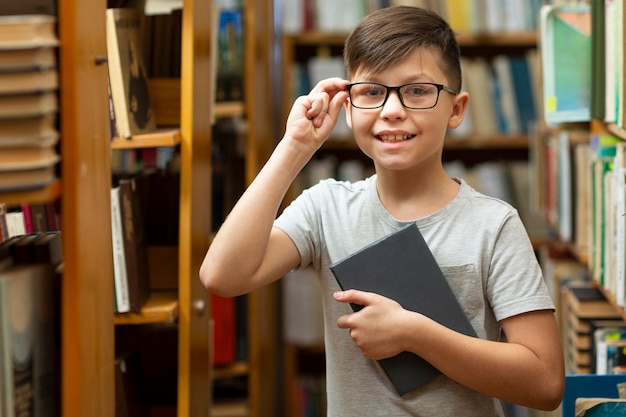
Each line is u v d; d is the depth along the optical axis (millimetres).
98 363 1364
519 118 3785
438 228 1424
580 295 2312
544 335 1377
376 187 1487
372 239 1445
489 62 4066
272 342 3732
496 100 3789
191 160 2033
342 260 1384
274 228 1480
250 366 3117
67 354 1250
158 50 2207
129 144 1951
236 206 1428
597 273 2242
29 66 1116
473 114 3793
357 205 1483
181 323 2025
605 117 2143
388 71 1357
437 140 1382
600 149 2287
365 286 1377
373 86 1373
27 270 1225
